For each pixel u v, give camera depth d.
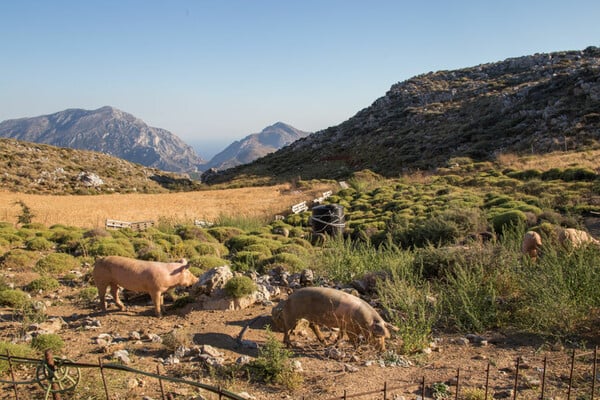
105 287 8.12
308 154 85.06
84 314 8.12
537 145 45.66
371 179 46.84
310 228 23.91
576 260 8.21
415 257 10.34
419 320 6.87
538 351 6.11
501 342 6.64
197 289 8.45
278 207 36.84
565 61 88.44
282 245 16.12
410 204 25.80
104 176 75.81
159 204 40.28
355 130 89.69
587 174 27.19
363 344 6.56
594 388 4.90
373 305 8.38
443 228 16.17
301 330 7.33
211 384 5.13
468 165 40.50
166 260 12.55
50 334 6.23
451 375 5.45
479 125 62.38
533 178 29.89
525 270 8.44
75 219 30.52
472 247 10.09
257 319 7.59
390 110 94.12
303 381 5.34
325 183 49.94
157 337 6.64
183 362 5.82
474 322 7.13
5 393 4.92
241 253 13.06
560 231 10.03
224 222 25.97
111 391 4.89
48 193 58.09
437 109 81.69
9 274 11.02
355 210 28.44
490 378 5.34
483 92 84.62
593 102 51.41
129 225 25.16
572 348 6.19
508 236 12.99
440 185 33.03
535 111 56.94
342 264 10.70
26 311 7.91
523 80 84.38
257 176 78.19
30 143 83.38
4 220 28.27
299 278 10.11
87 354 5.99
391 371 5.65
